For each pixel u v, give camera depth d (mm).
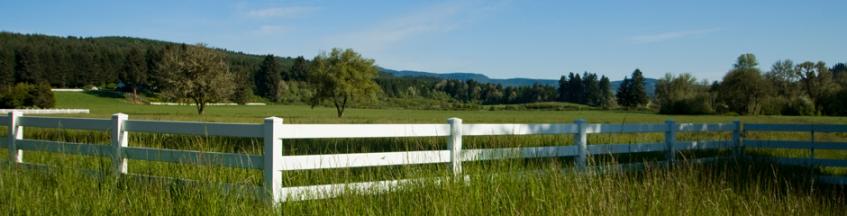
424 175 6727
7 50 122250
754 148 13625
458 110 115938
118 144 7902
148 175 7371
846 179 10305
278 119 6355
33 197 6102
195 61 58188
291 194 6367
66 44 167875
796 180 9484
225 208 5754
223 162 6816
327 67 61438
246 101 119688
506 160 7570
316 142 13367
